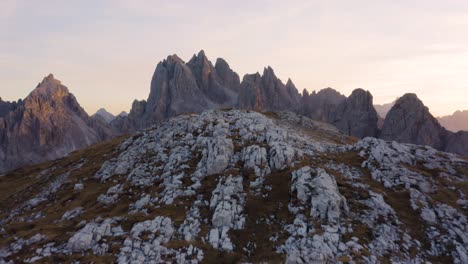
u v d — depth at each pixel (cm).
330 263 3156
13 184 8419
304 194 4119
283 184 4506
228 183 4597
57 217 4975
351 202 4122
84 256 3462
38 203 6109
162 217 4112
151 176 5653
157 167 5916
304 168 4569
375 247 3416
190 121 7631
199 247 3562
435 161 5272
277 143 5450
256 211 4078
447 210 3991
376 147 5619
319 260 3156
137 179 5684
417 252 3412
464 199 4234
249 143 5922
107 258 3362
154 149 6800
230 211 4062
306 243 3422
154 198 4794
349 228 3653
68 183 6606
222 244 3612
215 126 6956
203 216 4178
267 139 5938
